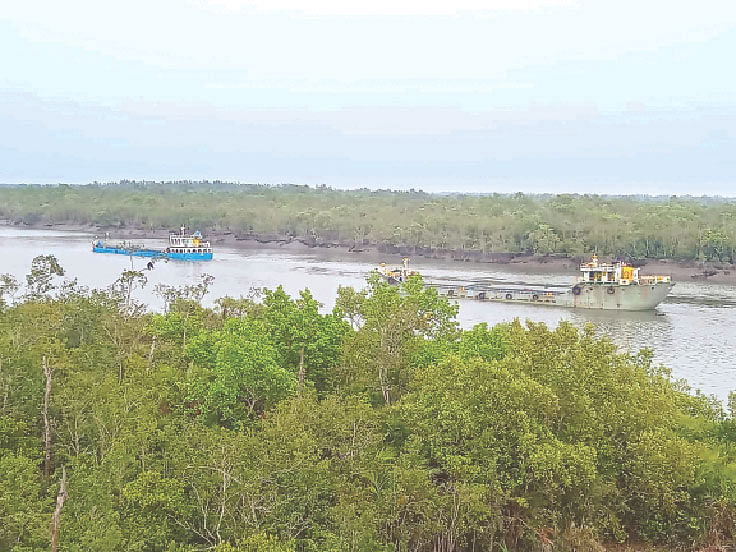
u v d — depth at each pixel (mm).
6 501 32812
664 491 41812
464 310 139750
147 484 34438
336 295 147250
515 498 37750
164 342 61688
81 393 43688
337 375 54219
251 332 51312
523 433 39250
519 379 41094
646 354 54719
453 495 37469
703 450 45031
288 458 36625
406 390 52500
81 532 31484
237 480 34188
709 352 102938
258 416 47094
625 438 42594
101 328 61375
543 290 158125
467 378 41000
